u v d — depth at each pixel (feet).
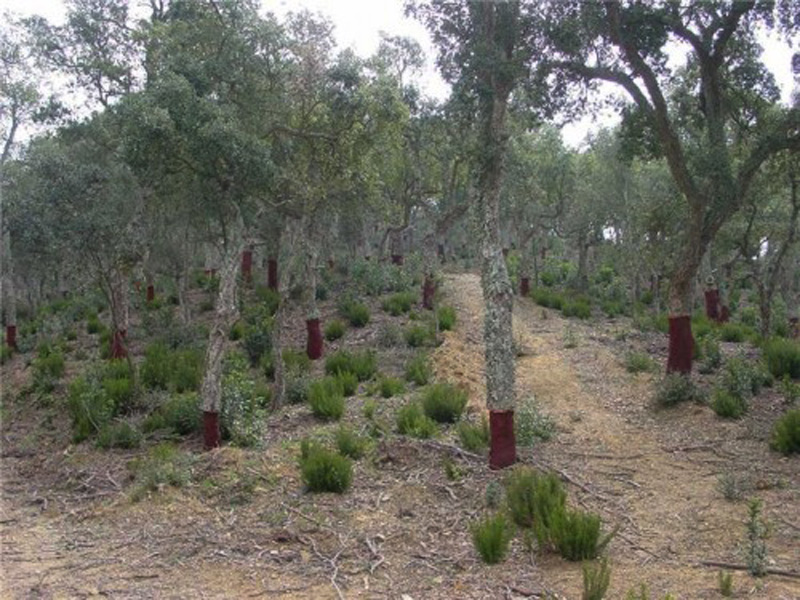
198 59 35.09
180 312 63.46
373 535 21.30
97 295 69.05
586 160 83.66
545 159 79.20
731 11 36.63
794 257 68.03
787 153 43.04
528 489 22.09
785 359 37.81
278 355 39.04
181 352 46.98
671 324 39.04
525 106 35.91
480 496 24.08
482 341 52.26
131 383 39.40
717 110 39.68
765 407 33.58
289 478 26.35
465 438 28.96
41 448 35.65
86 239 39.45
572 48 32.40
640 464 27.76
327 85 38.11
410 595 17.44
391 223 78.28
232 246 33.40
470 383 40.32
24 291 93.66
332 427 33.04
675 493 24.47
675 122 45.44
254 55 35.76
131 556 20.61
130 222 44.73
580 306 66.80
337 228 95.25
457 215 65.05
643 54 36.73
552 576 18.20
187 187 37.52
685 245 39.22
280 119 38.75
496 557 19.10
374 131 40.16
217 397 31.58
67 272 44.11
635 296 68.69
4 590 18.51
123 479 28.60
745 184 37.58
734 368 36.96
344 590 17.83
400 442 29.40
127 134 32.19
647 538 20.77
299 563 19.56
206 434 31.32
